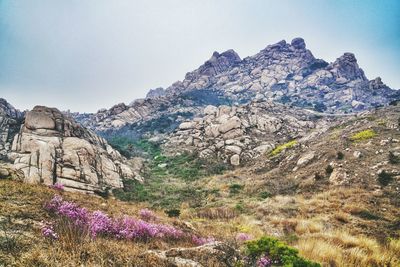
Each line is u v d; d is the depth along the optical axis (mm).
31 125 43094
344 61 191125
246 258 8477
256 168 48062
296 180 36250
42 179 34125
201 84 196000
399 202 23984
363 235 16703
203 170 52844
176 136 82375
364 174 30531
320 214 22500
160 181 47812
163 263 6531
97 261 5805
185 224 13891
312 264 8250
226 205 29344
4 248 5453
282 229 18391
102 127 121812
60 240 6363
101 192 36875
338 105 153750
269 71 191250
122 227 8914
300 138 58094
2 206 7781
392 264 11062
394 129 41500
